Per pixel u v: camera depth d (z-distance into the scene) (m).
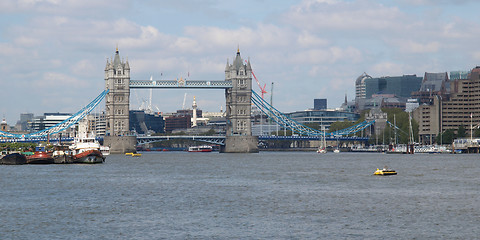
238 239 121.25
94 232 126.88
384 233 125.62
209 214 146.12
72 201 166.38
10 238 121.94
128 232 126.81
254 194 181.50
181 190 192.38
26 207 155.38
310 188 197.38
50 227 131.38
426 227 130.88
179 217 142.25
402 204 160.25
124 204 160.88
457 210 150.75
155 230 128.62
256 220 138.62
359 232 126.50
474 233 125.50
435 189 193.38
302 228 130.12
